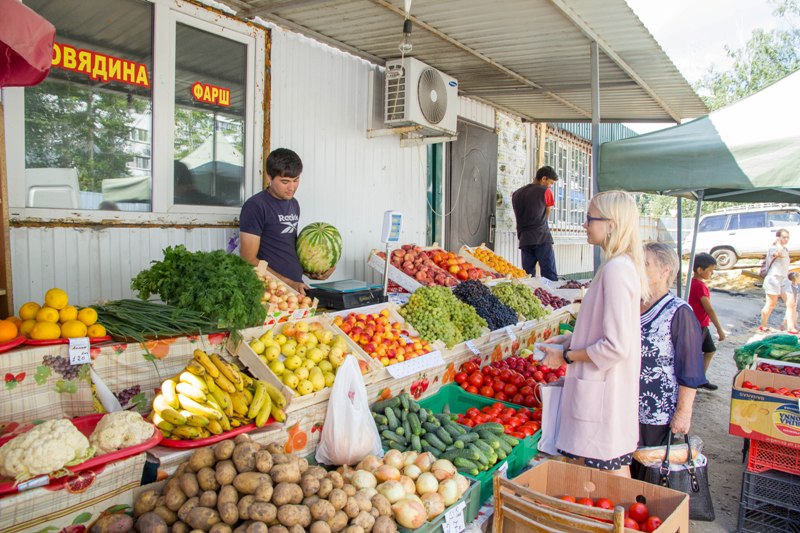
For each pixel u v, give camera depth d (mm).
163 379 2986
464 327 4859
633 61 6754
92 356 2709
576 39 5926
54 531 2102
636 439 2928
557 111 9789
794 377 4195
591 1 4910
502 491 2582
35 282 3645
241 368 3309
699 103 8805
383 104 6520
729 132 5184
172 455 2479
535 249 8500
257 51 5008
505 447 3508
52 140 3713
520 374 4824
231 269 3305
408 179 7238
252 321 3346
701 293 6738
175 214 4434
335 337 3746
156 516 2176
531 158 11227
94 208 3955
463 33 5719
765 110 5031
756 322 12492
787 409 3473
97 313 2928
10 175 3506
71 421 2453
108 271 4023
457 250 8539
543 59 6672
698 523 3781
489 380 4629
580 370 2891
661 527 2326
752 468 3660
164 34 4250
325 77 5766
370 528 2426
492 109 9367
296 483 2367
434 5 4949
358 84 6215
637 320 2816
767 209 18047
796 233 17234
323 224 4840
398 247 6992
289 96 5371
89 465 2162
